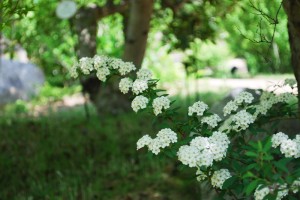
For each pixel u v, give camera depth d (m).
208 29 2.05
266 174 0.77
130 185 1.84
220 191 1.02
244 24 2.20
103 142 2.25
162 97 0.97
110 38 3.81
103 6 2.34
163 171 1.92
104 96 2.71
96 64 1.05
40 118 2.78
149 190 1.79
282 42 2.29
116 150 2.15
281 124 1.29
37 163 2.02
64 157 2.09
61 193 1.78
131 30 2.35
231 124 0.99
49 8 1.92
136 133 2.34
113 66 1.05
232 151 0.91
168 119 0.99
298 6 1.04
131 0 2.32
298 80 1.12
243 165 0.92
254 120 1.01
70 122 2.60
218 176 0.87
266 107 1.06
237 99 1.01
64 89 4.07
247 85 3.58
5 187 1.87
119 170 1.96
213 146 0.85
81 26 2.37
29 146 2.23
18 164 2.04
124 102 2.71
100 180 1.87
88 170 1.96
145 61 4.25
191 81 4.04
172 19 2.15
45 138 2.35
